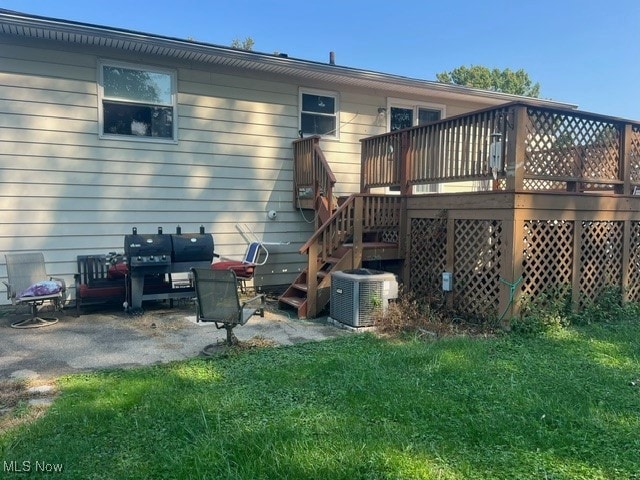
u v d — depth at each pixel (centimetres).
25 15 593
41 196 671
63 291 616
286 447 261
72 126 684
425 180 661
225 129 798
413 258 694
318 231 644
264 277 849
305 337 539
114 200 718
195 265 668
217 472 240
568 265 602
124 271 670
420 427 293
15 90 647
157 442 274
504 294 551
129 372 407
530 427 294
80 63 684
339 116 903
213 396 341
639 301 675
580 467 249
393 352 448
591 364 424
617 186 645
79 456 257
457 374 390
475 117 582
